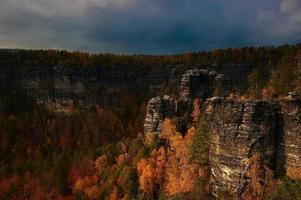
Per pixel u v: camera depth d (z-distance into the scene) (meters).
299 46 165.88
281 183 75.75
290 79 142.12
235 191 79.69
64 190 123.19
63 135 172.00
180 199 85.62
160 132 120.19
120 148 129.00
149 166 101.31
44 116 185.88
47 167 137.50
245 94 149.00
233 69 181.88
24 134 172.38
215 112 85.69
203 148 90.50
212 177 85.56
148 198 97.06
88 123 180.50
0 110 184.88
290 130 78.56
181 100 127.81
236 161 81.06
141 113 187.00
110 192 106.88
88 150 146.50
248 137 79.69
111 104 198.00
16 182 130.00
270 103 81.19
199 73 146.12
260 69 173.50
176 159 100.06
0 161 151.25
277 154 80.25
